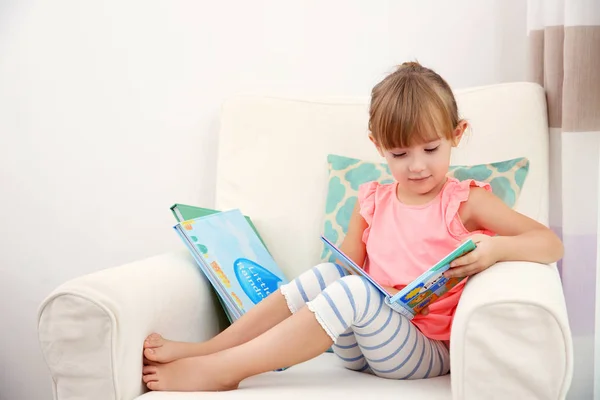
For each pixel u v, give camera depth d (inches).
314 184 67.1
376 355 50.6
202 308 58.6
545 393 41.6
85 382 47.4
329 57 77.3
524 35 73.1
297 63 78.0
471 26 74.3
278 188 67.7
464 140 64.5
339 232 63.7
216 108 79.7
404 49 75.8
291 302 53.5
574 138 63.9
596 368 67.1
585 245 64.8
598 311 67.4
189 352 51.4
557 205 67.6
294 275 66.0
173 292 54.1
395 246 58.2
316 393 46.0
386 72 76.0
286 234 66.6
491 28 73.9
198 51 79.5
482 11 73.9
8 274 84.9
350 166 65.5
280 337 48.6
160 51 80.1
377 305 49.6
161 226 81.9
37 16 81.7
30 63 82.3
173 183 81.3
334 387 48.0
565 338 41.1
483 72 74.5
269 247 66.9
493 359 41.9
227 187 69.5
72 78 81.7
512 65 73.8
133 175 81.9
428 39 75.2
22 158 83.5
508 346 41.8
